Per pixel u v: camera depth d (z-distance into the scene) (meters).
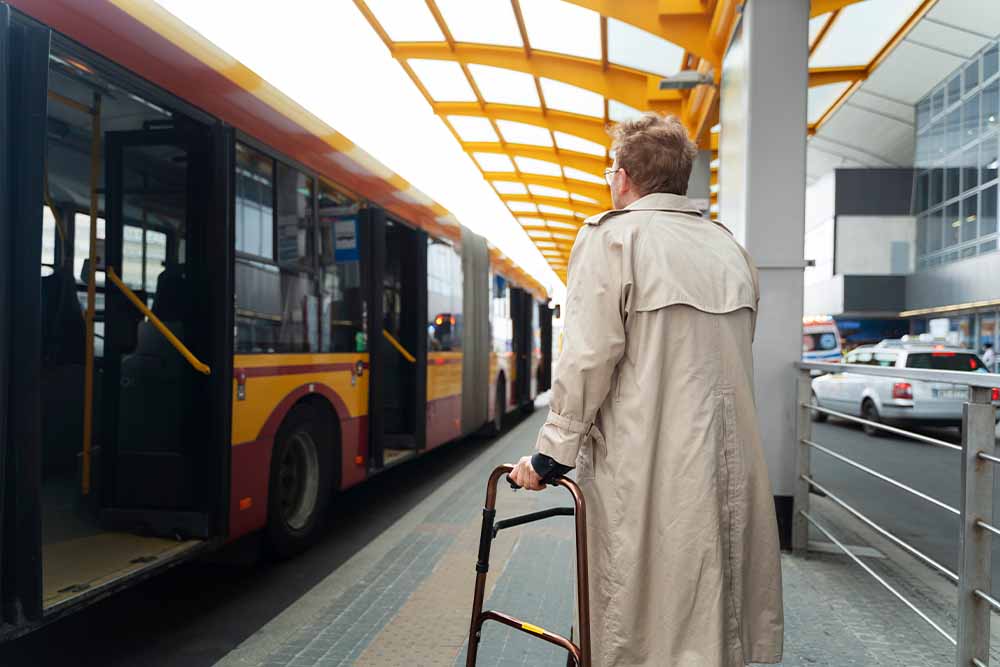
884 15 8.30
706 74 8.62
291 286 5.18
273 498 4.98
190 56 4.03
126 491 4.38
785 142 5.50
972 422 2.89
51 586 3.37
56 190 5.12
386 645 3.62
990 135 23.78
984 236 24.59
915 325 30.38
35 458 2.81
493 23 9.28
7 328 2.76
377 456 6.65
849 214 32.28
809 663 3.35
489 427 11.97
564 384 1.93
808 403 5.18
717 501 1.86
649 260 1.95
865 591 4.38
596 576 1.96
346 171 6.14
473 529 5.93
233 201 4.38
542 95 11.74
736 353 1.96
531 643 3.62
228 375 4.31
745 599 1.93
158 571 3.78
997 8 20.36
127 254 4.47
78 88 4.22
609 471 1.93
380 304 6.71
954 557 5.51
